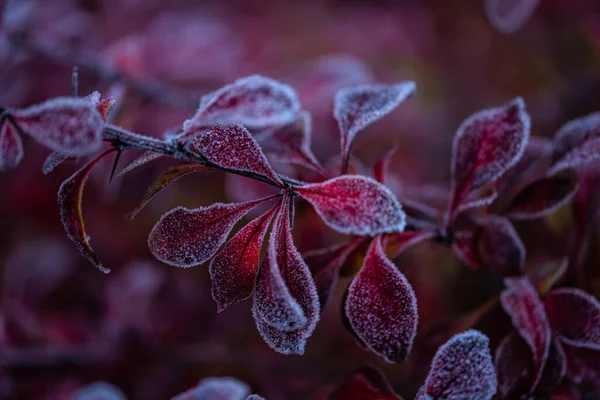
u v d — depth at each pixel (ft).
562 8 1.48
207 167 0.74
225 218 0.75
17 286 1.37
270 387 1.18
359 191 0.73
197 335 1.33
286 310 0.71
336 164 0.96
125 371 1.21
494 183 0.85
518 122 0.83
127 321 1.25
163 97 1.19
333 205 0.74
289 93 0.72
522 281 0.85
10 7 1.29
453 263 1.17
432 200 1.10
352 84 1.27
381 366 1.20
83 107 0.68
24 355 1.17
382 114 0.82
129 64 1.23
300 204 0.95
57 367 1.18
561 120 1.42
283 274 0.74
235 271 0.75
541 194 0.88
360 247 0.82
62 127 0.68
